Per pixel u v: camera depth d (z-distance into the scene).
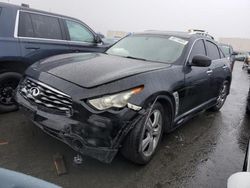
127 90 2.97
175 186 3.11
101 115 2.81
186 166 3.56
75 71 3.26
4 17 4.45
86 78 3.08
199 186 3.17
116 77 3.06
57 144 3.68
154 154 3.71
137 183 3.07
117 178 3.11
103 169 3.25
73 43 5.57
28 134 3.91
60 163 3.22
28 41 4.72
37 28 4.93
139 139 3.05
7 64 4.54
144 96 3.07
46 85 3.13
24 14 4.74
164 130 3.84
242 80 14.00
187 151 4.00
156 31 5.02
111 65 3.53
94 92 2.89
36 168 3.13
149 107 3.16
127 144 3.06
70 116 2.91
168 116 3.77
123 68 3.42
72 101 2.89
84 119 2.83
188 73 4.08
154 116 3.43
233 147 4.37
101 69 3.33
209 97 5.26
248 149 2.85
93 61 3.72
